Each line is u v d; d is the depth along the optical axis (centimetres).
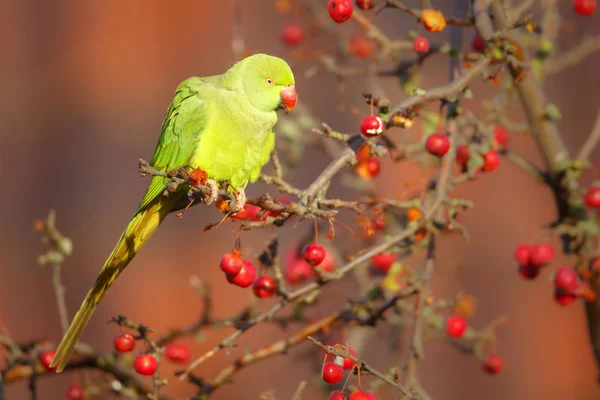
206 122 645
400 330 838
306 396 1057
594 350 686
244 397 1167
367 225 529
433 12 578
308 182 1324
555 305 1294
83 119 1491
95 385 722
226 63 926
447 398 1233
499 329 1288
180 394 1184
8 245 1388
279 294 580
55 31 1521
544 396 1260
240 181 671
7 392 1084
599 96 1347
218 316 1366
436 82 1376
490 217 1339
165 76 1531
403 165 1068
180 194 639
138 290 1370
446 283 1173
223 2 1553
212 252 1409
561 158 672
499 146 692
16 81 1490
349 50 812
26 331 1324
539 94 662
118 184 1467
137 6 1537
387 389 821
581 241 661
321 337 795
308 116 859
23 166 1448
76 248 1399
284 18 1538
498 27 623
